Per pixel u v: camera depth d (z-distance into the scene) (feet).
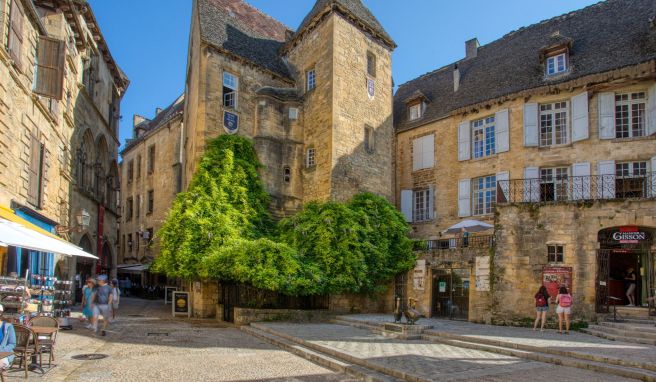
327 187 66.44
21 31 42.42
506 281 49.98
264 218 65.26
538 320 44.70
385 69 78.23
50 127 53.01
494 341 36.55
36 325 26.40
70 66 59.26
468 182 71.92
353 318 53.57
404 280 63.31
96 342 36.01
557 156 63.72
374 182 72.74
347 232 60.08
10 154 41.16
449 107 77.20
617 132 61.05
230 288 56.39
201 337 41.63
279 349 36.78
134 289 111.14
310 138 71.31
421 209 79.30
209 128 65.10
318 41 72.43
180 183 91.76
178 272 56.65
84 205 68.85
